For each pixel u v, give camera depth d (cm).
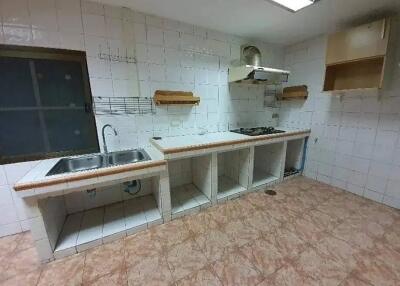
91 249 168
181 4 188
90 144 206
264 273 143
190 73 246
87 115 200
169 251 165
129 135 222
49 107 184
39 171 158
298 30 253
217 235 184
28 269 149
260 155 325
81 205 215
